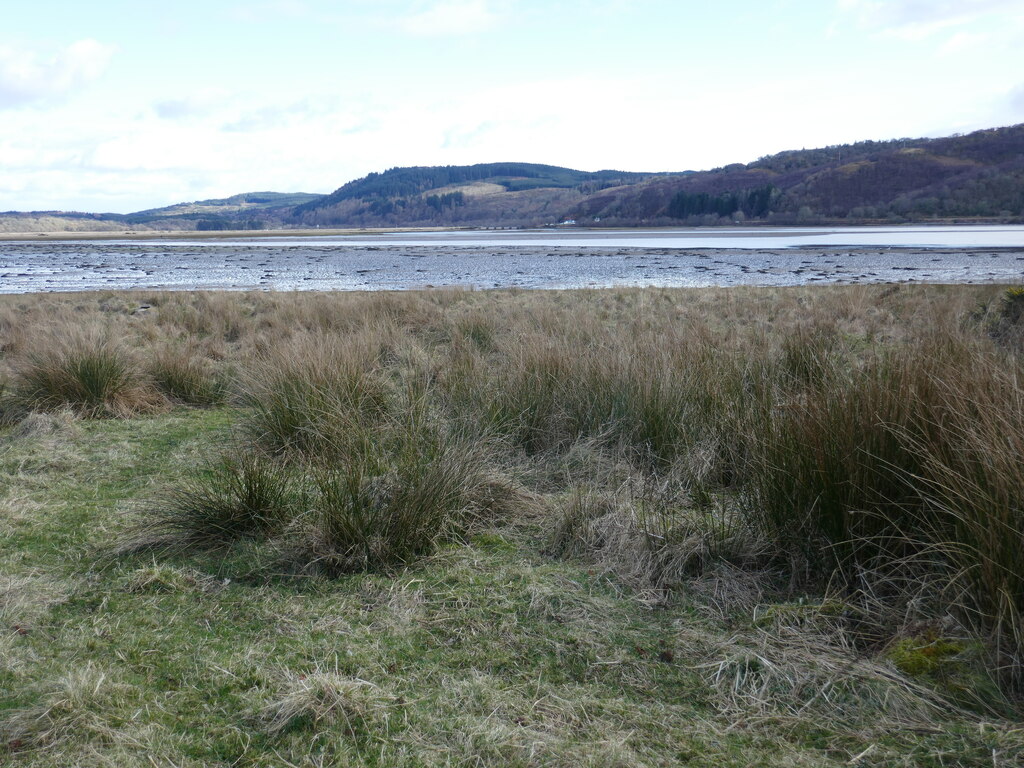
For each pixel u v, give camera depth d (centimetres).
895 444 318
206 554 358
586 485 448
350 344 702
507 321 1105
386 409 575
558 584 319
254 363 708
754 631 278
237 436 560
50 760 212
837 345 768
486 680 251
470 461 423
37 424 592
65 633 283
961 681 237
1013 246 4016
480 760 211
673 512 388
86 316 1293
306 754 215
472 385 606
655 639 276
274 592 317
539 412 546
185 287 2353
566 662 262
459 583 323
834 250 3941
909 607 274
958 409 311
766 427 378
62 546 367
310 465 451
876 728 222
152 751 216
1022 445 261
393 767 209
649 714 233
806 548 324
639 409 510
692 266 2955
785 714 231
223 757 215
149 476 477
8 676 253
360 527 348
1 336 1080
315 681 240
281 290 2188
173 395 713
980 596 263
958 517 273
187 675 255
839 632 271
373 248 5234
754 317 1222
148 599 311
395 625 288
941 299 1230
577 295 1627
